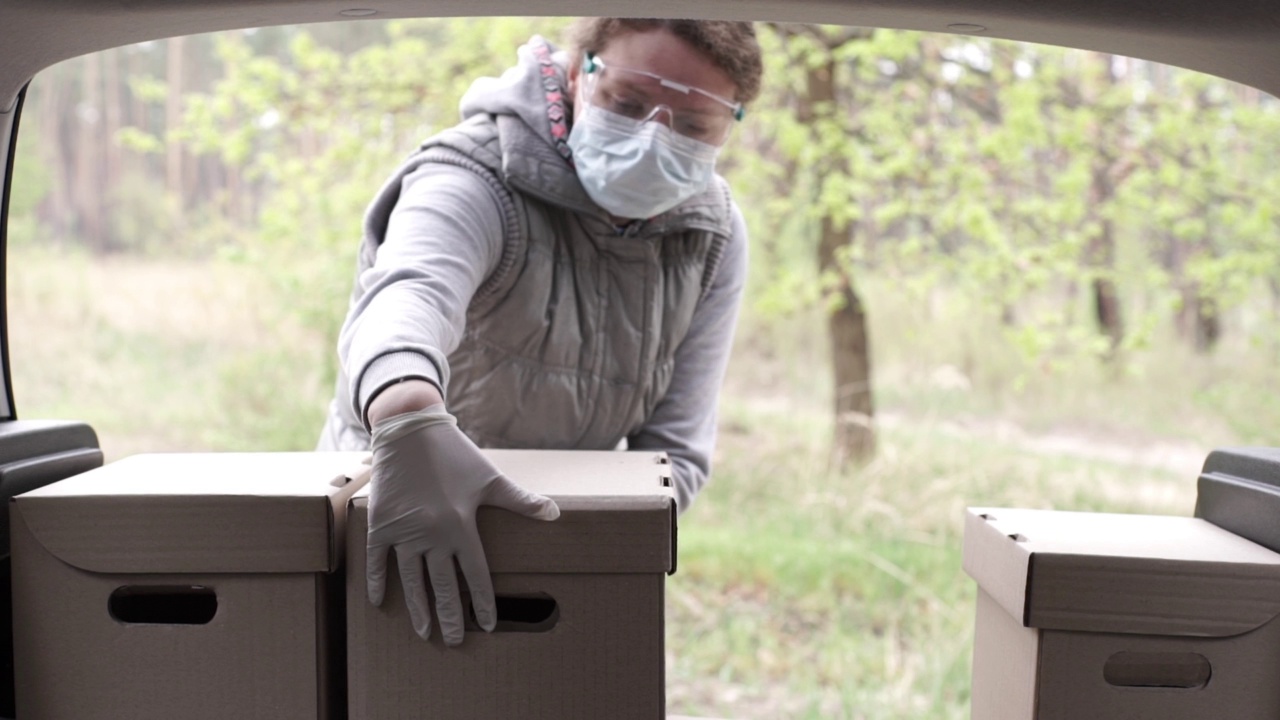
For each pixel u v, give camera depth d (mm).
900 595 3871
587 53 1387
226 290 7336
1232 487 1196
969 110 5129
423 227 1272
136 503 1025
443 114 5012
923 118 5098
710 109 1365
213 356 6805
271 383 5922
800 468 4895
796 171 5285
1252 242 4867
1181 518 1252
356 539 1032
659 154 1324
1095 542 1106
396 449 1016
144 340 7059
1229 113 4941
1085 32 1104
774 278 5797
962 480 4520
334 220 5281
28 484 1161
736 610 3812
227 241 8547
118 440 5637
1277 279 6051
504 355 1409
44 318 7512
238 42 5496
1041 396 6074
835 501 4461
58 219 11688
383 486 1014
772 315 5531
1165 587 1048
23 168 9641
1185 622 1049
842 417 4938
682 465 1547
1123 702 1067
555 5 1082
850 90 5105
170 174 11320
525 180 1354
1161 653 1133
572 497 1027
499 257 1363
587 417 1470
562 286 1410
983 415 5953
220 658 1042
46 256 9031
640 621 1033
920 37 4871
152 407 6035
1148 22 1062
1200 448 5434
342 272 5238
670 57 1325
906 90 4934
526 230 1370
